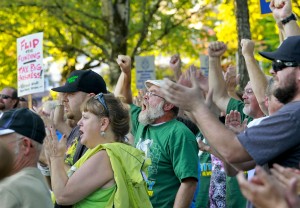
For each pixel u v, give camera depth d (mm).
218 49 9891
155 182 8797
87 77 9344
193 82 5840
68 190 7090
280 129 5617
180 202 8586
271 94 6789
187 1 26422
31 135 6551
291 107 5680
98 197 7141
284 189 4223
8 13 26172
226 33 23625
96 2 26797
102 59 26312
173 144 8742
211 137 5746
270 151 5613
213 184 9539
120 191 7105
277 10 7797
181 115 10180
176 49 28156
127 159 7328
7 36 26750
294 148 5633
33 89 13234
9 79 27594
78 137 8430
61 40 26125
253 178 4258
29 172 6469
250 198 4230
